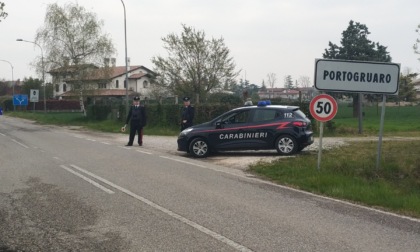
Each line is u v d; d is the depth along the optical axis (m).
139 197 7.95
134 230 5.96
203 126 14.22
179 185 9.11
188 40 38.19
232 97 35.53
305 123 13.84
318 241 5.51
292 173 10.41
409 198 8.03
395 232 5.96
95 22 41.94
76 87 41.56
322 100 10.52
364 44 46.06
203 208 7.17
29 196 8.06
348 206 7.52
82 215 6.73
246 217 6.63
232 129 13.92
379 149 10.45
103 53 41.88
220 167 11.89
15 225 6.21
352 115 42.66
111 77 43.22
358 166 10.70
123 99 38.66
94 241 5.51
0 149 16.70
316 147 15.56
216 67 38.47
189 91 38.31
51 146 17.67
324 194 8.59
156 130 25.48
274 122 13.79
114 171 10.88
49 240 5.56
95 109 38.00
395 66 10.26
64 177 10.04
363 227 6.18
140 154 14.52
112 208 7.16
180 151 15.66
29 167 11.69
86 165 11.94
